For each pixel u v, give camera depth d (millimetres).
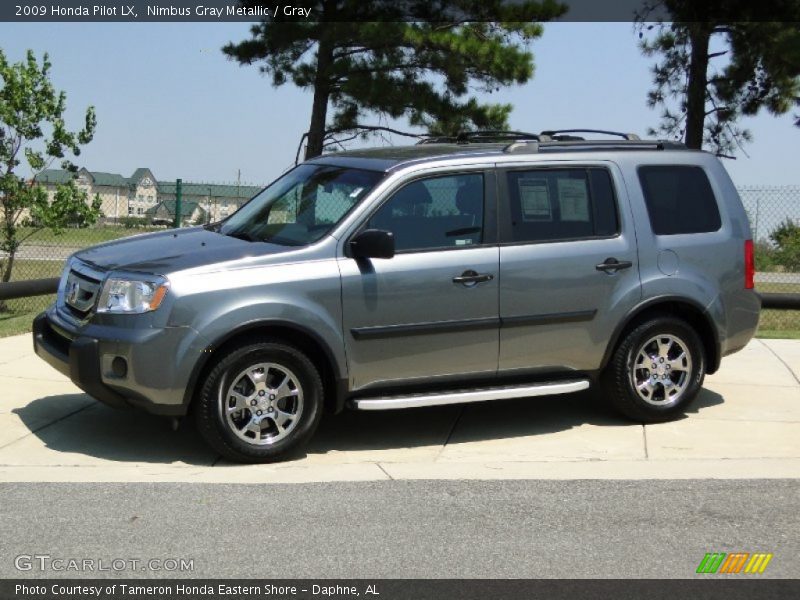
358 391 6984
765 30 19688
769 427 7785
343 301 6789
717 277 7863
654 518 5840
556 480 6512
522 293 7254
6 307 13352
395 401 6941
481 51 20516
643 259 7617
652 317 7711
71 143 13992
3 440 7074
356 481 6422
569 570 5074
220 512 5793
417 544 5375
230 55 21531
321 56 21375
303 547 5301
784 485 6465
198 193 15953
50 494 6027
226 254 6730
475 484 6410
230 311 6500
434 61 21016
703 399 8609
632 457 7043
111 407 7316
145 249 7133
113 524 5566
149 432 7406
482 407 8375
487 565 5113
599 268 7457
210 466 6676
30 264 18578
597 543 5445
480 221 7215
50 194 14250
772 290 18156
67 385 8594
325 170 7629
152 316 6441
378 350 6938
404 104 20812
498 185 7293
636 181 7703
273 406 6711
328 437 7480
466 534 5535
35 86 13797
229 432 6582
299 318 6656
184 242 7242
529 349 7348
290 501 6008
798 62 19703
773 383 9195
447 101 21141
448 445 7320
